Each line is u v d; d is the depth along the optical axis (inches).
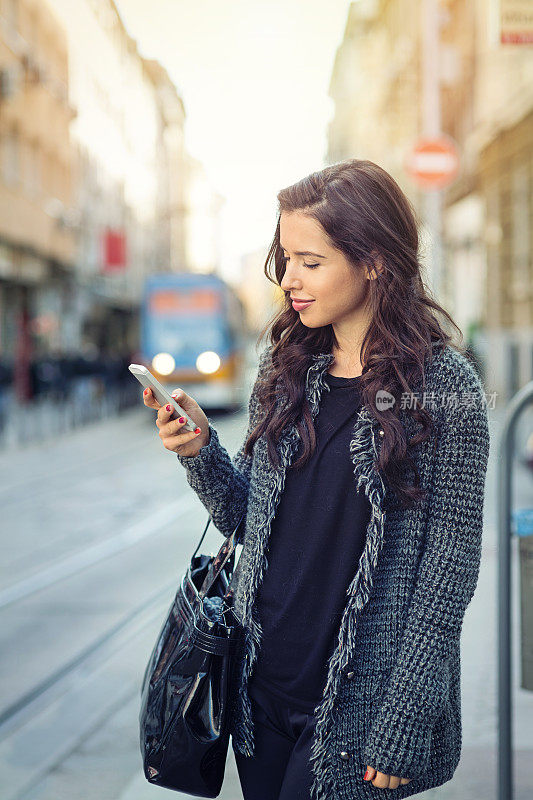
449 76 868.6
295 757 87.4
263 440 91.3
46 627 255.6
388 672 84.5
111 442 761.0
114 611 269.9
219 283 954.1
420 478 85.2
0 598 285.1
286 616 87.7
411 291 91.0
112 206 1978.3
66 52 1487.5
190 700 89.2
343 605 86.3
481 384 89.2
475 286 1242.6
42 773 167.6
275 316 97.7
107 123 1918.1
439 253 121.4
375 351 87.3
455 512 84.1
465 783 159.3
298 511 88.1
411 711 80.9
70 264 1487.5
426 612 82.7
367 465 85.0
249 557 89.7
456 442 84.5
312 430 87.7
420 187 676.7
